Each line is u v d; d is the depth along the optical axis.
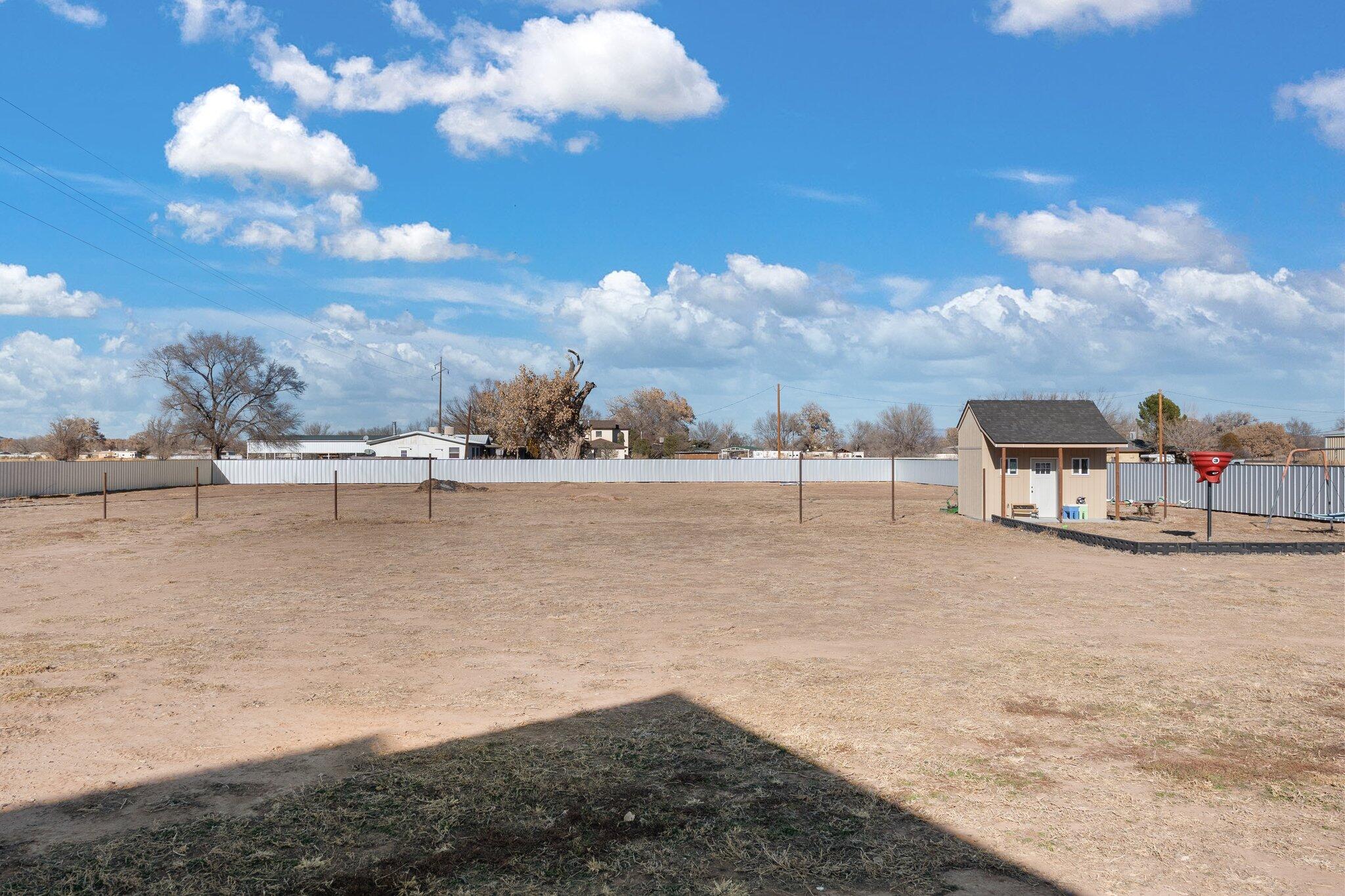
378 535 23.20
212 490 50.56
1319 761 5.93
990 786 5.47
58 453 75.94
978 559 18.05
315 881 4.23
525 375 68.94
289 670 8.69
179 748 6.27
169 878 4.26
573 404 69.44
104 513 28.83
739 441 133.50
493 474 62.41
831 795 5.34
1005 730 6.61
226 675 8.49
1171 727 6.68
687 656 9.25
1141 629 10.65
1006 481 28.02
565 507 35.34
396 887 4.18
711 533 23.91
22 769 5.82
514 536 22.91
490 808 5.13
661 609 12.15
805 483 62.88
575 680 8.27
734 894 4.11
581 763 5.90
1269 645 9.71
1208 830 4.81
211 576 15.51
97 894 4.10
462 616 11.63
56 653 9.42
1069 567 16.62
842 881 4.24
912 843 4.66
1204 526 25.69
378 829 4.84
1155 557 18.14
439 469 61.84
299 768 5.83
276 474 60.47
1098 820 4.95
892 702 7.36
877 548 20.09
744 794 5.36
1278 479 28.52
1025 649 9.51
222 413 69.75
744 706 7.29
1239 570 16.05
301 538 22.27
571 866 4.41
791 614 11.71
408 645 9.89
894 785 5.50
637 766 5.84
